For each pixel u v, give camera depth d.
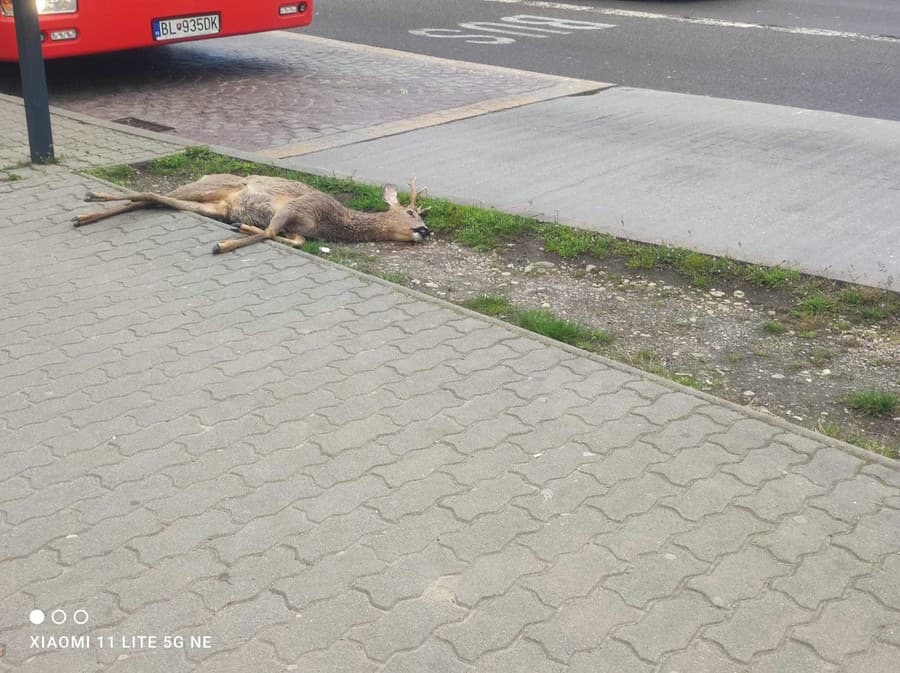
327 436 4.32
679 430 4.34
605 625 3.24
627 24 15.73
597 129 9.48
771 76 11.84
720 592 3.38
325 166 8.40
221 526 3.75
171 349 5.11
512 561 3.54
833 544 3.62
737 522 3.74
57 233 6.75
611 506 3.84
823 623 3.25
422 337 5.23
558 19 16.27
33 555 3.60
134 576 3.49
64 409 4.56
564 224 6.91
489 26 15.63
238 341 5.19
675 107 10.36
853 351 5.22
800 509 3.81
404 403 4.58
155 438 4.32
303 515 3.81
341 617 3.29
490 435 4.32
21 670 3.09
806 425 4.50
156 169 8.27
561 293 5.98
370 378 4.80
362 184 7.74
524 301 5.86
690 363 5.11
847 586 3.41
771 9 17.05
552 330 5.32
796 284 5.94
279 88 11.43
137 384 4.77
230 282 5.93
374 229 6.72
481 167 8.32
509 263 6.45
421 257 6.55
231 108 10.51
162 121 10.02
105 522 3.78
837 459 4.13
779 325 5.48
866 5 17.38
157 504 3.88
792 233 6.69
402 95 11.04
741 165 8.23
